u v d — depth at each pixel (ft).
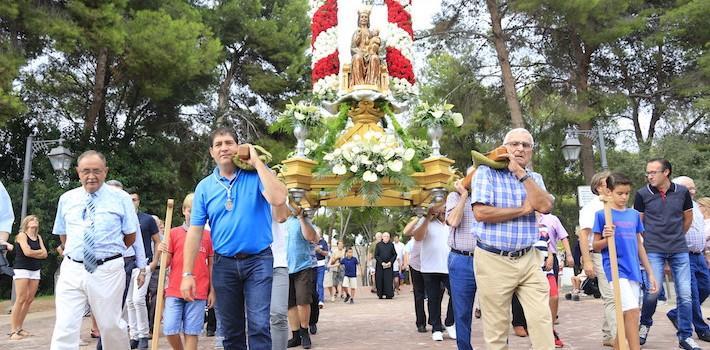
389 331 32.86
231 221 15.51
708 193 68.08
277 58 92.53
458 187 19.60
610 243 18.33
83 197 18.71
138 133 84.38
